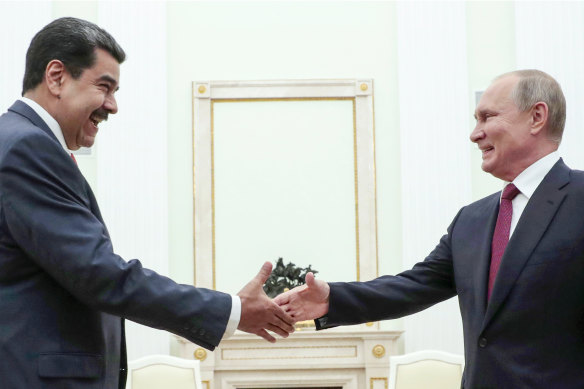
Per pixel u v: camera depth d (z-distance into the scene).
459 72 8.41
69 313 2.33
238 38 8.65
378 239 8.41
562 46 8.31
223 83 8.55
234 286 8.45
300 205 8.55
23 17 8.27
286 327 2.76
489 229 2.66
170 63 8.58
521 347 2.41
